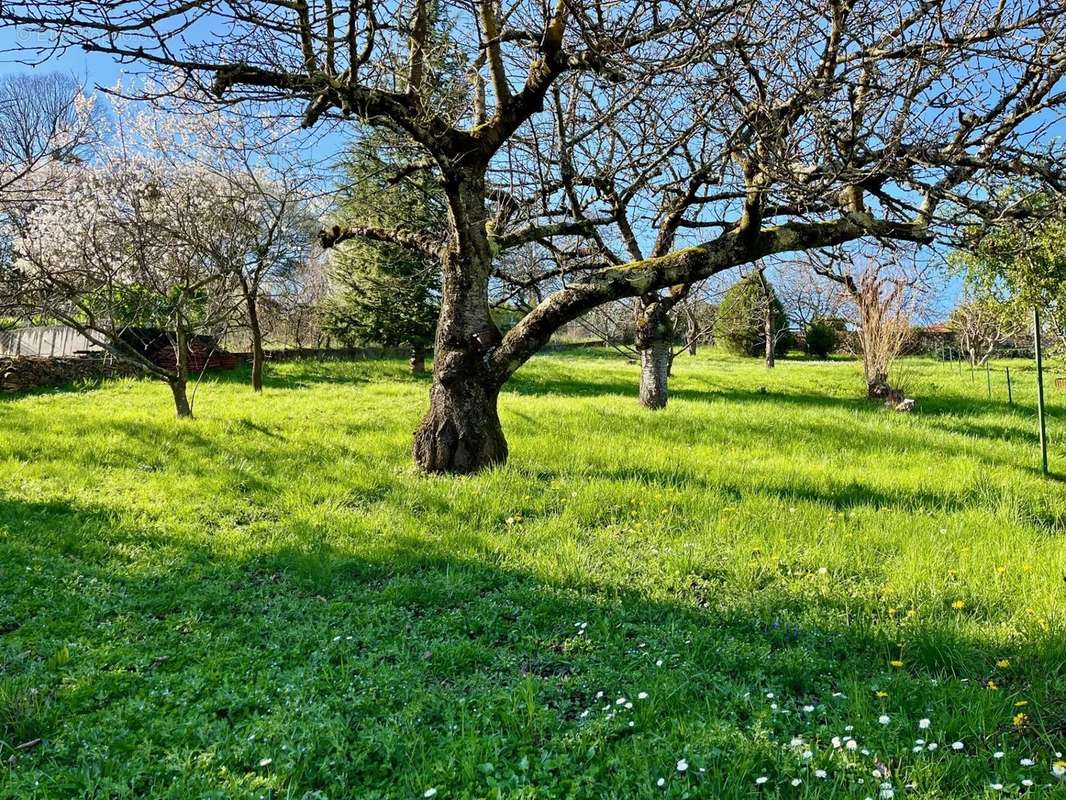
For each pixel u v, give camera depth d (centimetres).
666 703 304
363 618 396
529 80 692
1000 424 1213
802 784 248
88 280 1124
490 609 407
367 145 763
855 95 627
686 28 512
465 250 729
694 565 475
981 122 600
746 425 1072
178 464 782
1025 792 243
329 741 278
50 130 1020
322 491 675
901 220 748
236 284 1376
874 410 1447
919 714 295
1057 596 410
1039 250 701
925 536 535
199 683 320
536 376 2064
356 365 2209
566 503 632
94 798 248
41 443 861
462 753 269
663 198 863
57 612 400
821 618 391
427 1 564
